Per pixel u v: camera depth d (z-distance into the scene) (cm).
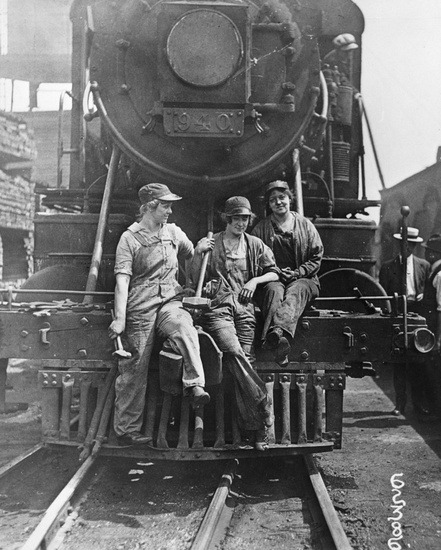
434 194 1123
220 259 475
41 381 482
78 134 716
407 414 768
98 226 557
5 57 1883
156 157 552
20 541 378
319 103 642
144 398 457
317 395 481
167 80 514
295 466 521
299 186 573
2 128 1692
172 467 520
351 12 744
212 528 377
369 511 444
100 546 374
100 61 555
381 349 489
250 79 531
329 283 636
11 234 1888
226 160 551
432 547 384
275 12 557
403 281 496
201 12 512
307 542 384
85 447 464
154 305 453
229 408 500
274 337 456
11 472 486
